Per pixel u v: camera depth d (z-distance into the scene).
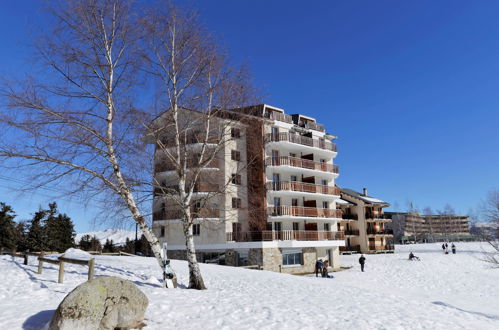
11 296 10.15
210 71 13.41
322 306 11.59
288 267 32.38
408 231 106.00
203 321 8.95
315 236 34.66
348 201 61.72
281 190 32.94
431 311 12.55
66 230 45.91
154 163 13.12
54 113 10.97
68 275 14.14
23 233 41.84
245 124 14.84
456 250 55.16
